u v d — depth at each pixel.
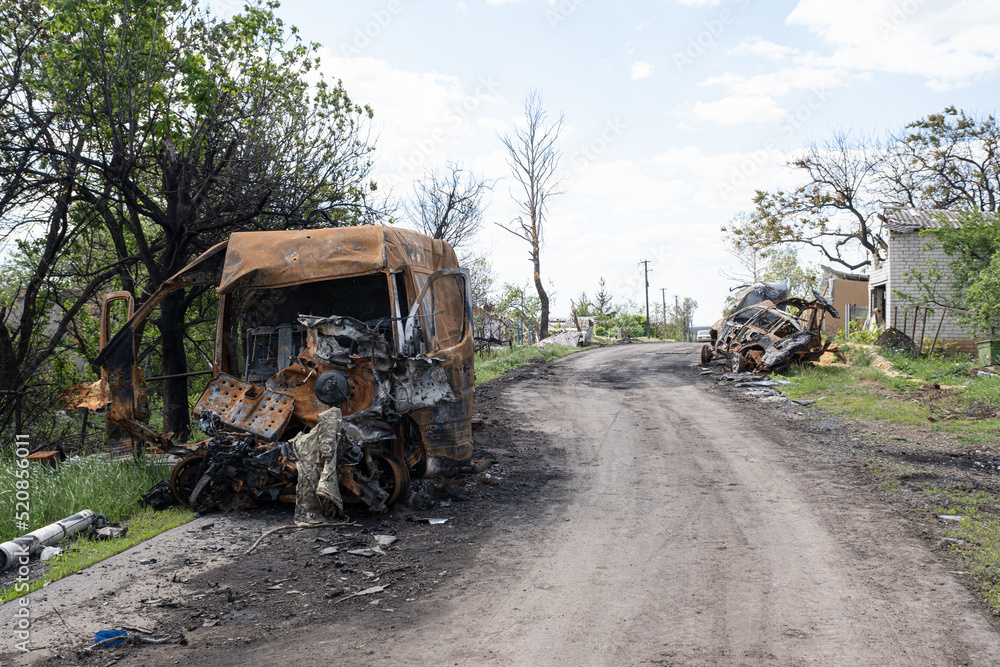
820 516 7.49
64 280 14.11
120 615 4.93
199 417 7.84
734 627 4.80
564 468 10.10
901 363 19.16
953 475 9.20
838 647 4.48
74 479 7.50
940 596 5.29
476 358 29.50
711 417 14.38
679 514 7.71
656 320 67.25
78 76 11.84
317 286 9.18
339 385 7.47
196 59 12.94
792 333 20.41
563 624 4.87
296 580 5.64
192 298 13.31
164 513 7.50
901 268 24.36
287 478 7.44
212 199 13.59
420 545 6.59
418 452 8.62
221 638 4.61
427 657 4.37
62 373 15.24
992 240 20.98
